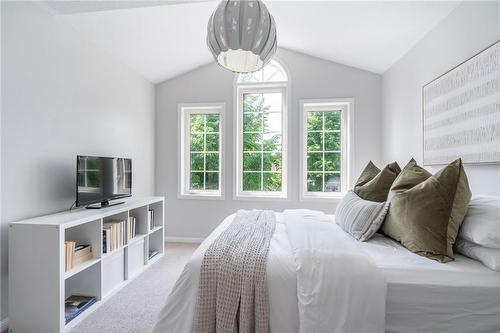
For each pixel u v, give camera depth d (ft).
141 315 6.68
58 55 7.73
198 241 13.19
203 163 13.53
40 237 5.88
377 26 8.84
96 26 8.45
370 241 6.02
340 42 10.52
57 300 5.82
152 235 11.19
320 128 12.75
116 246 8.10
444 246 4.86
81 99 8.66
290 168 12.58
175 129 13.38
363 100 12.20
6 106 6.24
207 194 13.35
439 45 7.69
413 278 4.21
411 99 9.36
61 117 7.85
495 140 5.49
